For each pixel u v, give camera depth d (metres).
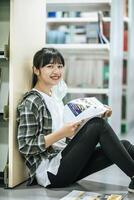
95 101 2.25
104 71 5.04
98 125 2.12
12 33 2.15
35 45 2.57
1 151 2.30
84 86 5.07
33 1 2.51
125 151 2.08
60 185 2.22
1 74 2.26
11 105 2.17
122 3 4.35
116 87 4.38
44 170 2.20
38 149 2.16
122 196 2.03
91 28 4.39
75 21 4.44
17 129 2.24
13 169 2.20
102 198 1.96
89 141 2.13
